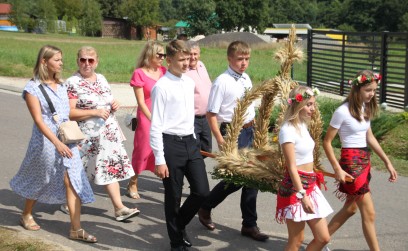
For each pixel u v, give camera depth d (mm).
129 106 15266
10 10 91500
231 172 5191
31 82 5543
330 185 7906
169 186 5215
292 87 5246
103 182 6273
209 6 81000
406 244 5801
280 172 4945
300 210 4461
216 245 5715
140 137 7078
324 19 110438
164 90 5098
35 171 5688
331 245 5762
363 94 5059
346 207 5266
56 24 94875
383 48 15992
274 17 114938
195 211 5301
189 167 5227
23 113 13438
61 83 5734
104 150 6297
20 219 6125
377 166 8797
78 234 5668
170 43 5145
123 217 6273
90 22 99562
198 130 6902
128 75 23812
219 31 83812
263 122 5555
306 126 4625
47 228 6039
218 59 35562
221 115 5934
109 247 5574
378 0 94562
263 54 43688
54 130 5598
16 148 9797
